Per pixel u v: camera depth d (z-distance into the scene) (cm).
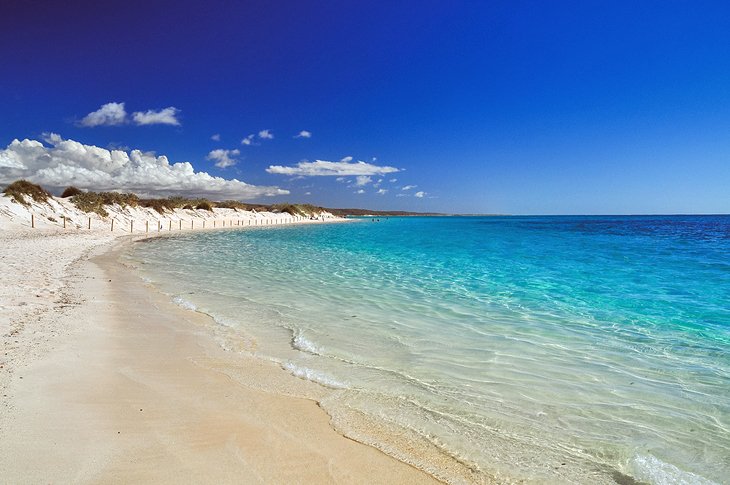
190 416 413
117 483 298
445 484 323
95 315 796
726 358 612
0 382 457
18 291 916
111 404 428
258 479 315
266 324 788
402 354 627
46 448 338
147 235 3466
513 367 577
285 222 8225
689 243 2948
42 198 3300
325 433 393
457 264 1759
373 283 1266
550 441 391
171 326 759
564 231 4931
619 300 1026
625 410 453
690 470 347
